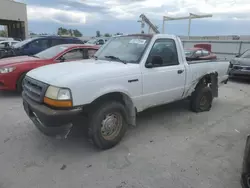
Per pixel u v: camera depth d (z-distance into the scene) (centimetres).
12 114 469
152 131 402
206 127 425
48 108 281
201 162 303
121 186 252
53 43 943
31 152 323
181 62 429
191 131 405
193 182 260
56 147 339
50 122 278
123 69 333
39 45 910
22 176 268
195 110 506
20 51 865
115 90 317
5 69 574
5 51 906
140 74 351
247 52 993
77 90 280
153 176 271
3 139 360
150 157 313
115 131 338
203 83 498
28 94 322
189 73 442
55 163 296
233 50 1633
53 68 338
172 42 416
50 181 259
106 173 276
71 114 279
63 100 274
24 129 397
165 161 304
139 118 468
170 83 405
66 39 979
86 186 252
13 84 588
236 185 256
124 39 421
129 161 303
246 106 573
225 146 350
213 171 283
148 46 372
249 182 218
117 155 318
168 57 408
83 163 297
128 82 335
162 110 521
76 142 355
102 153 323
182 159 309
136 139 369
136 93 351
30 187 249
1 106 522
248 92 742
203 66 476
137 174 274
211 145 352
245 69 880
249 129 420
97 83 299
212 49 1744
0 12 2867
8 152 321
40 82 301
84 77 289
